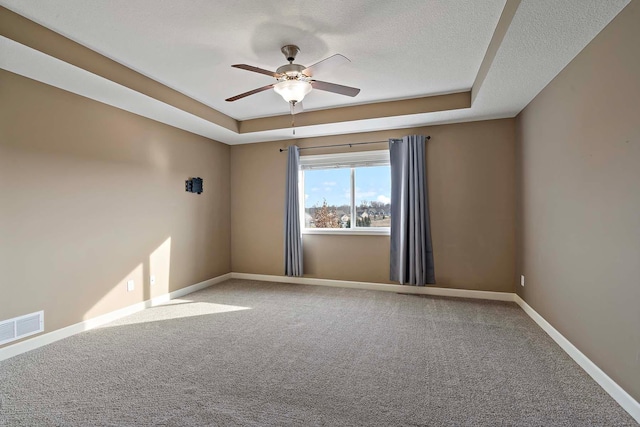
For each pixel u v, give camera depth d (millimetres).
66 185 3021
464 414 1854
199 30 2395
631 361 1846
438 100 3766
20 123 2674
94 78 2750
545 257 3059
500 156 4094
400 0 2064
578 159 2426
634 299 1824
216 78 3252
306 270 5074
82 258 3156
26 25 2217
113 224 3479
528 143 3504
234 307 3891
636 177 1802
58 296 2943
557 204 2789
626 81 1864
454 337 2957
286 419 1819
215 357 2580
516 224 3984
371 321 3393
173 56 2785
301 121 4371
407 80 3340
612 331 2021
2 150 2562
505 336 2969
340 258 4879
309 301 4117
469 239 4238
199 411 1890
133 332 3107
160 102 3371
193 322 3381
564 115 2639
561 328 2727
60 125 2971
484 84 2967
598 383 2158
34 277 2764
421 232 4297
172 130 4297
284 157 5172
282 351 2691
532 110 3363
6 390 2105
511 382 2188
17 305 2648
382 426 1760
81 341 2896
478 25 2342
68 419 1816
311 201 5098
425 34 2465
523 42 2225
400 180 4473
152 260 3967
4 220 2572
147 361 2510
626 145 1880
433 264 4371
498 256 4133
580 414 1846
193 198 4664
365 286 4734
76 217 3105
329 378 2260
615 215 1991
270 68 3029
